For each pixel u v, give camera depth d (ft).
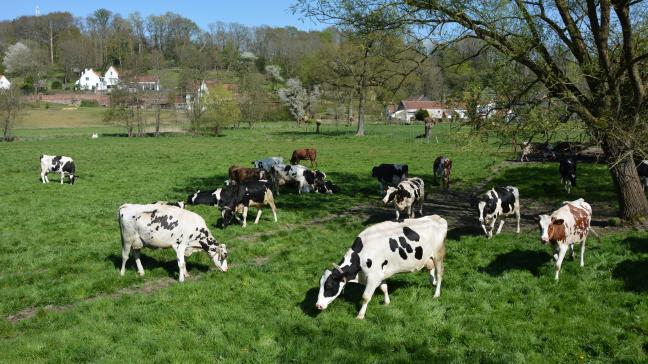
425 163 108.78
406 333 28.68
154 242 37.86
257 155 132.46
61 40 561.02
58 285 37.99
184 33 583.99
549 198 67.26
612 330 27.76
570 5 46.14
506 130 44.06
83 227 56.18
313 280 37.24
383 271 30.94
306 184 75.77
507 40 44.29
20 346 27.81
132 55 335.06
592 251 39.93
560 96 43.55
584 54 44.50
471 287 34.71
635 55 44.34
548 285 34.27
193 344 27.96
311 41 468.34
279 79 438.81
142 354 27.07
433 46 47.44
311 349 26.91
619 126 41.34
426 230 32.48
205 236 38.37
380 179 74.43
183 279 38.09
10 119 209.46
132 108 223.92
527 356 25.72
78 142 180.45
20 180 91.50
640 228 46.39
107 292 36.81
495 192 46.52
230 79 422.00
